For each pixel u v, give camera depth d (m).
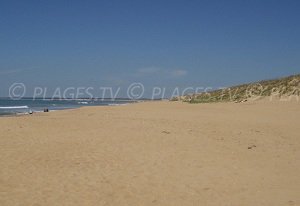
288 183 9.56
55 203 7.66
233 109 32.06
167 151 12.70
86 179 9.34
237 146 14.14
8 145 12.90
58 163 10.72
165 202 7.96
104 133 15.84
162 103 45.81
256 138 16.08
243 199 8.27
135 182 9.25
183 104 41.81
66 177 9.44
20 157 11.23
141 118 22.56
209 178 9.82
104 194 8.31
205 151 12.99
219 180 9.66
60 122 19.78
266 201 8.16
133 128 17.36
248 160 12.01
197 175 10.05
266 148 14.04
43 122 19.73
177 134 15.98
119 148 12.88
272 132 17.98
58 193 8.26
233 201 8.12
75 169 10.18
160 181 9.41
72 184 8.91
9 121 19.97
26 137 14.63
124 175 9.80
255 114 27.27
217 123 20.58
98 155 11.80
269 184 9.45
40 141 13.84
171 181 9.45
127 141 14.12
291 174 10.46
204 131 17.23
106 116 24.52
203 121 21.39
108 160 11.23
